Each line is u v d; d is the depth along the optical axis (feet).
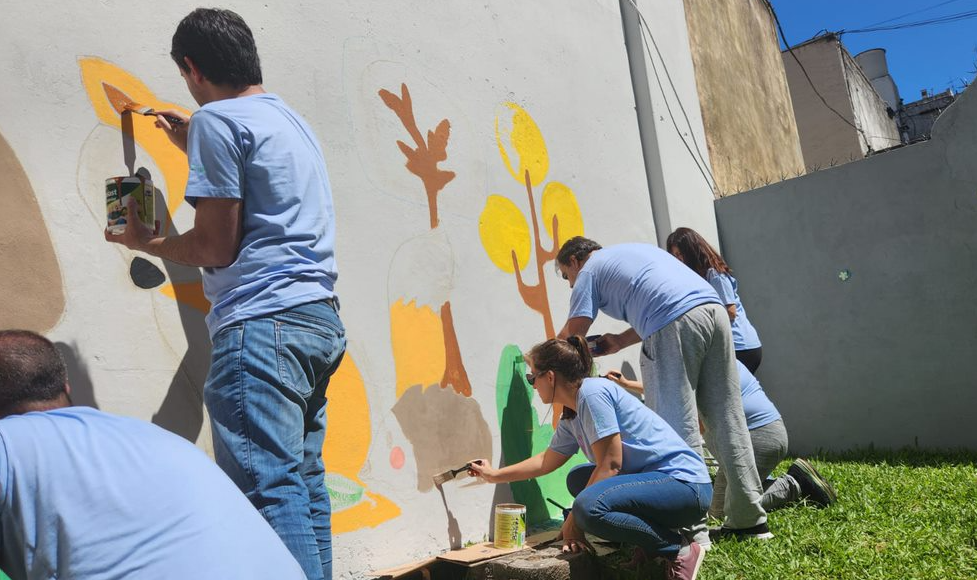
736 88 26.27
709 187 21.34
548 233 13.76
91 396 6.82
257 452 5.68
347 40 10.17
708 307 10.61
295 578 4.67
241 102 6.46
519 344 12.42
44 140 6.83
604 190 15.98
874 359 18.58
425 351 10.46
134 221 6.32
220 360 5.91
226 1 8.71
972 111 17.30
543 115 14.34
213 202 6.01
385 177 10.36
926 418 17.76
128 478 4.41
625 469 9.45
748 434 10.83
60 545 4.16
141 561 4.14
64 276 6.80
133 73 7.66
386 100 10.64
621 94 17.56
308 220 6.50
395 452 9.64
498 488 11.33
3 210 6.45
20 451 4.31
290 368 5.95
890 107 60.80
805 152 44.93
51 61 6.98
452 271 11.27
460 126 12.02
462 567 9.34
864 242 18.83
